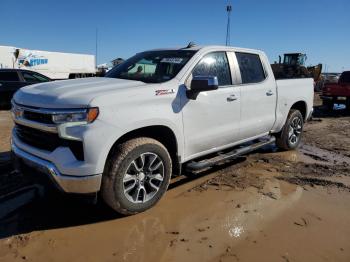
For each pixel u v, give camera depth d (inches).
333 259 126.7
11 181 192.5
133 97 146.9
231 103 195.3
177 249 130.4
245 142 220.4
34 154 146.0
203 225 148.8
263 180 205.9
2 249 128.9
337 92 566.6
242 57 212.7
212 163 188.2
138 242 134.8
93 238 137.3
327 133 370.6
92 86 152.8
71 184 135.3
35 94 149.4
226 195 181.6
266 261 124.4
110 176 142.3
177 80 168.1
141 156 150.9
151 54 199.9
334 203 175.5
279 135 261.6
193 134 175.0
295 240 138.5
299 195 184.7
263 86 223.6
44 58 1177.4
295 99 260.2
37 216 154.8
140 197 155.8
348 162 251.8
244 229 146.2
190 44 197.3
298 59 1008.9
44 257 124.4
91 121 134.3
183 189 188.7
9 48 1080.2
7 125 348.8
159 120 155.3
